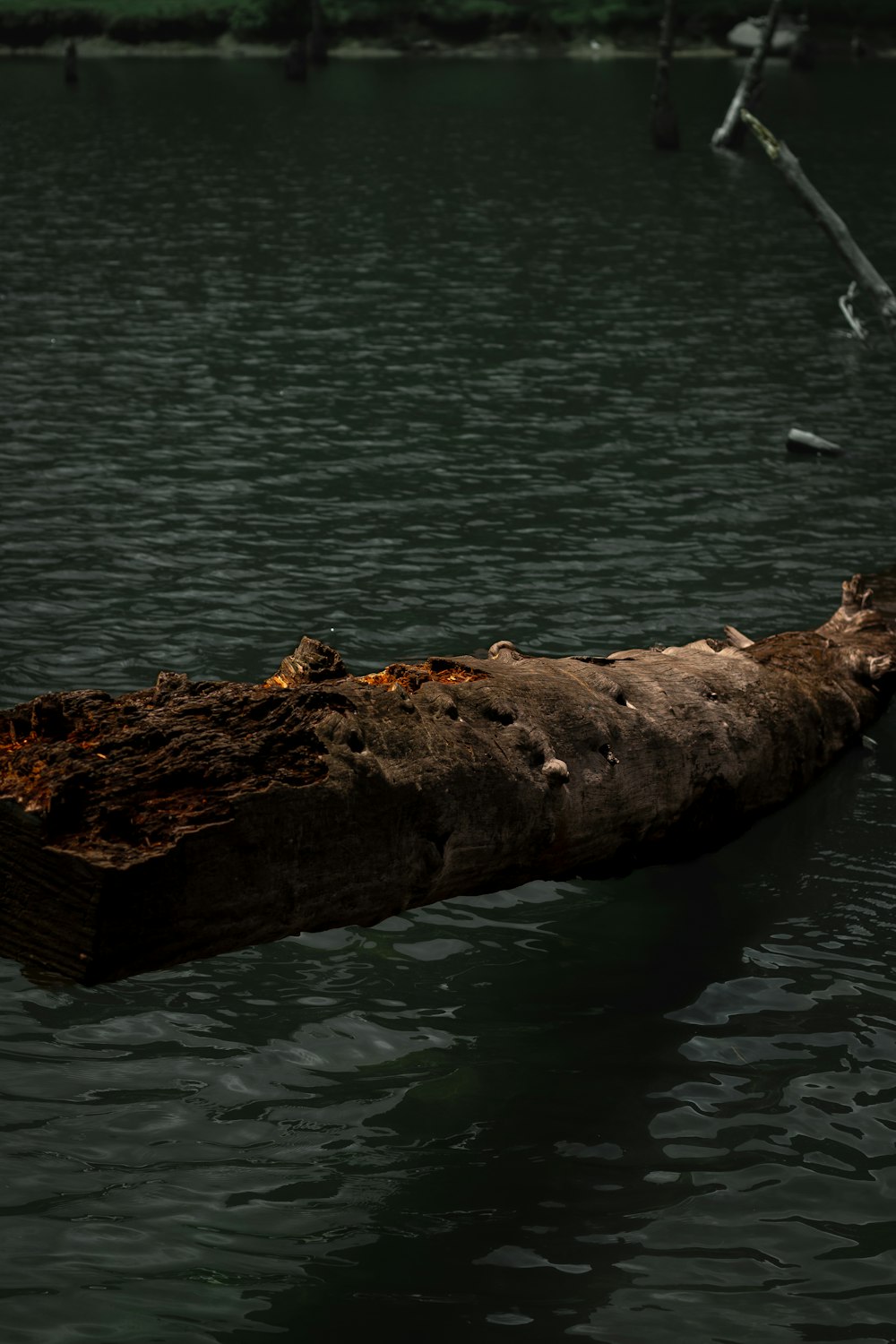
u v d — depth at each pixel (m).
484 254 28.53
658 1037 6.69
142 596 11.67
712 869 8.10
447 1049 6.59
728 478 15.47
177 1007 6.84
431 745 6.34
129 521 13.57
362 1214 5.60
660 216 32.56
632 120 49.09
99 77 63.03
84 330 22.08
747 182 37.06
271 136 45.28
